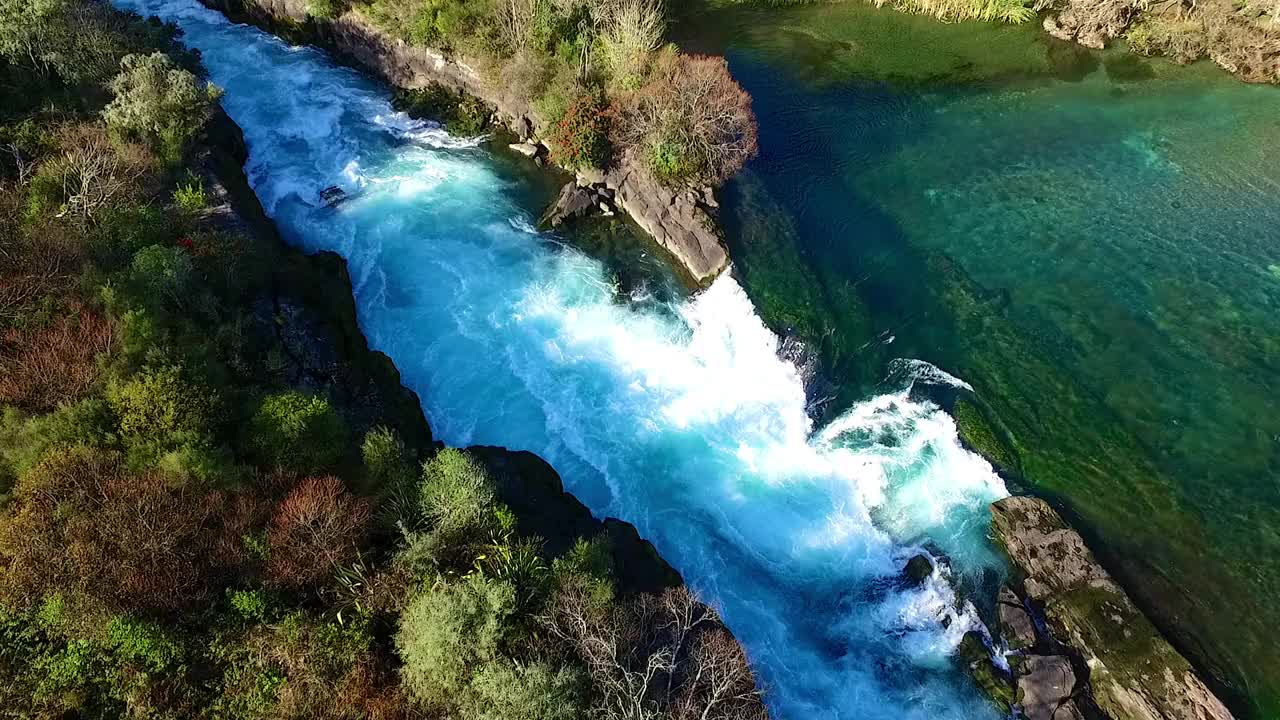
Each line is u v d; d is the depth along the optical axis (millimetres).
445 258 42062
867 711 26328
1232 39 55969
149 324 28094
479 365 36812
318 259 39781
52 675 21516
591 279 41281
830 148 49188
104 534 22891
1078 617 27516
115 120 39719
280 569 23594
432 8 51938
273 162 47375
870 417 34625
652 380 36500
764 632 28156
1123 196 45875
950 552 30109
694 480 32750
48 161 37031
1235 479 32031
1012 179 47188
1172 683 25719
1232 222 43938
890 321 38625
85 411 25609
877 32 61188
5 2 42281
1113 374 36062
